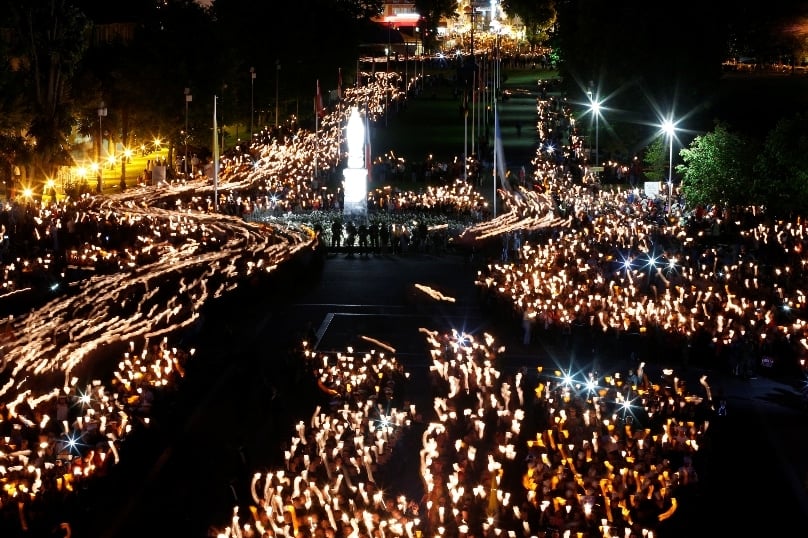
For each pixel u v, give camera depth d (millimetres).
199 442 38125
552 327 49062
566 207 79062
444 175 99812
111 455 34812
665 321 47250
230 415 40688
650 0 103750
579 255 61219
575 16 121875
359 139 80938
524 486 32812
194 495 33875
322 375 42500
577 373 45250
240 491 32969
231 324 53188
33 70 86125
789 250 63844
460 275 64312
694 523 31812
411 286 61000
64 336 47188
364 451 34344
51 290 55312
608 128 105938
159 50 102375
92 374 42875
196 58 103750
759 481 34844
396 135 125875
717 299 50656
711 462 36250
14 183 82188
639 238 65875
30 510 30938
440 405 38125
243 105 128500
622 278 56531
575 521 29625
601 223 70250
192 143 105062
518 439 37344
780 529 31688
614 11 107875
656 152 95812
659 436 36750
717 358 46219
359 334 52062
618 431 35906
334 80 142875
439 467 33500
